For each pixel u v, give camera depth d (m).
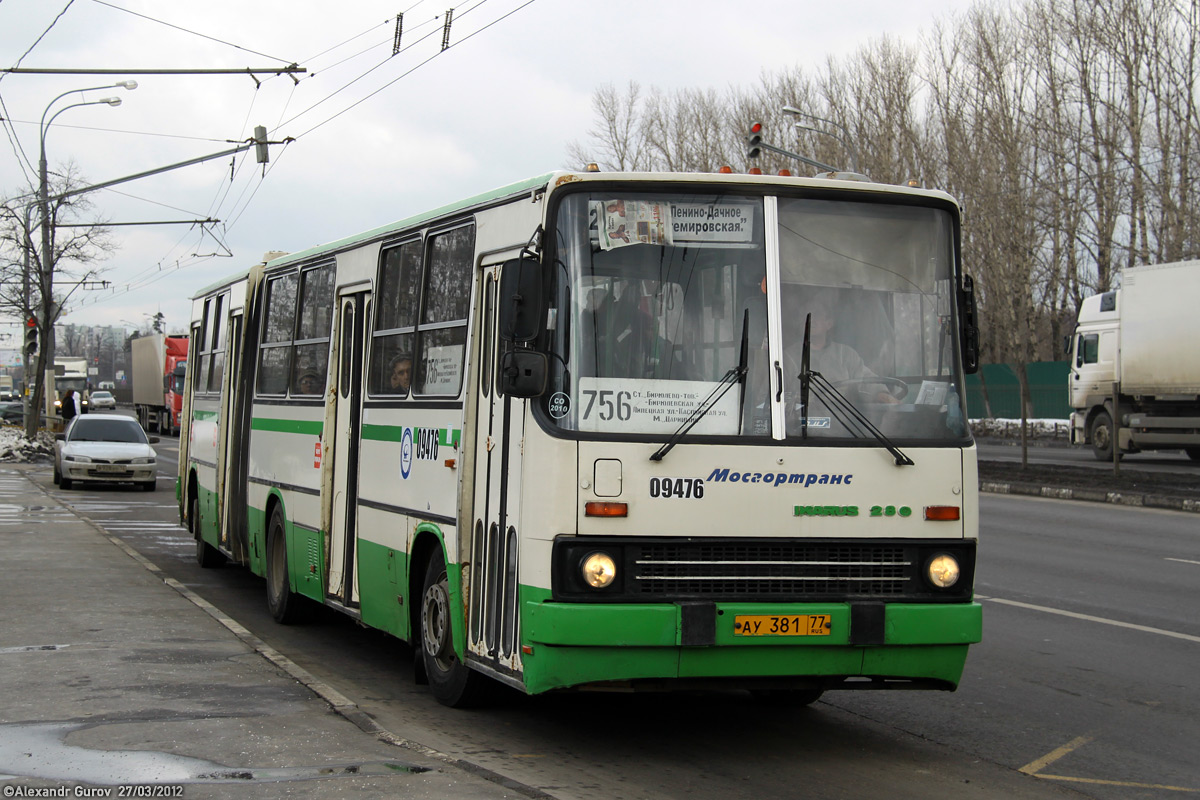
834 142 51.84
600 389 6.40
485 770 5.95
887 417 6.68
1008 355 52.44
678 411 6.43
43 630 9.49
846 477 6.53
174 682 7.73
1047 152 44.31
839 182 6.84
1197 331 27.56
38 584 11.94
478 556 7.19
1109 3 41.91
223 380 13.67
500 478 6.90
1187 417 28.44
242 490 12.79
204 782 5.64
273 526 11.56
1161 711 7.94
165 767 5.88
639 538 6.27
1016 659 9.50
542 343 6.46
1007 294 49.06
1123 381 29.30
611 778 6.25
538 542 6.32
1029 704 8.15
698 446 6.37
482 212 7.54
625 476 6.29
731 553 6.36
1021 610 11.57
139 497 25.16
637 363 6.46
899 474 6.61
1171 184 39.03
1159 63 40.66
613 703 8.12
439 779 5.73
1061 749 7.05
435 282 8.23
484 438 7.19
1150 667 9.22
